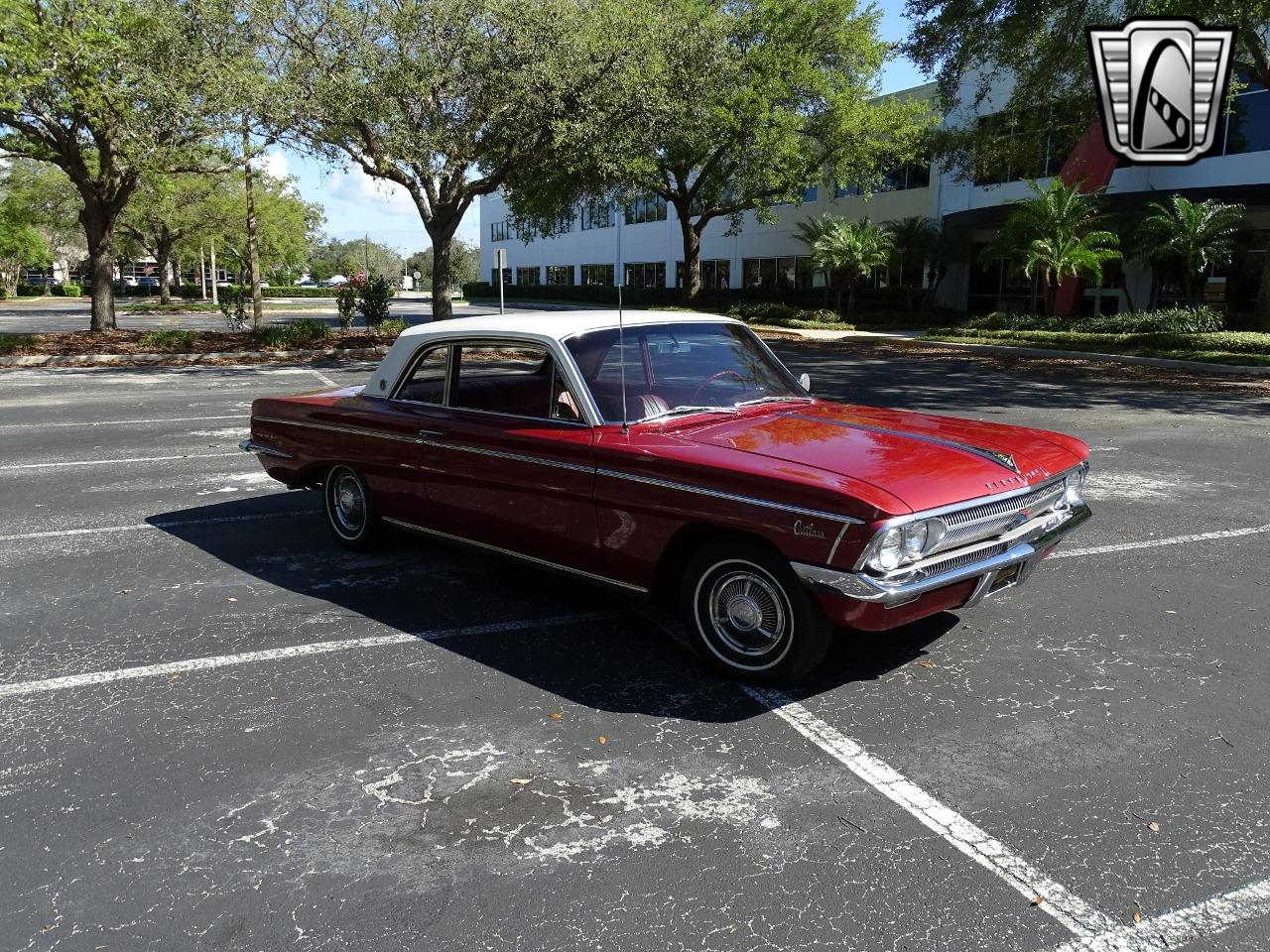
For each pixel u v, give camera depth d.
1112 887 2.71
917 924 2.55
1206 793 3.19
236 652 4.46
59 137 22.39
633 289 48.94
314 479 6.21
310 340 22.86
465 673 4.20
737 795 3.21
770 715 3.79
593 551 4.39
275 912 2.63
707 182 34.41
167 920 2.60
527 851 2.91
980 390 14.94
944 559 3.69
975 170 26.62
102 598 5.21
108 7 18.53
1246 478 8.19
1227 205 23.36
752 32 29.86
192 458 9.25
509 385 4.79
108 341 21.73
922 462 3.89
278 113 17.20
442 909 2.64
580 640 4.59
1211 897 2.65
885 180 37.06
